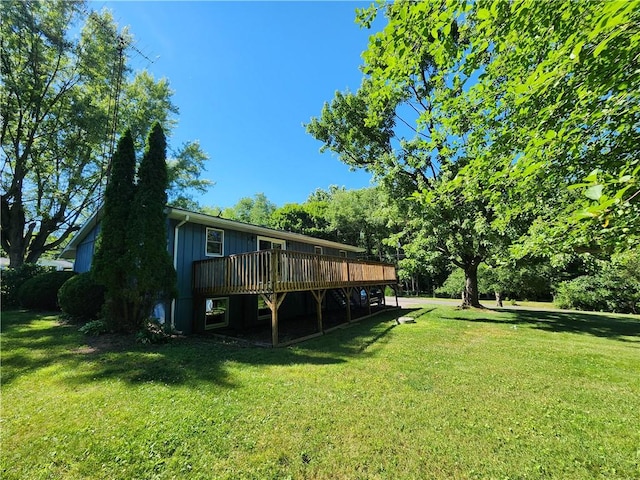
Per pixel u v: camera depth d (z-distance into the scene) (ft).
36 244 57.57
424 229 39.83
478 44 10.16
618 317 40.11
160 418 11.29
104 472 8.57
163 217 25.40
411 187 40.32
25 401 12.70
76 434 10.29
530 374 16.28
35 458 9.14
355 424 10.89
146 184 24.81
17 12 45.37
